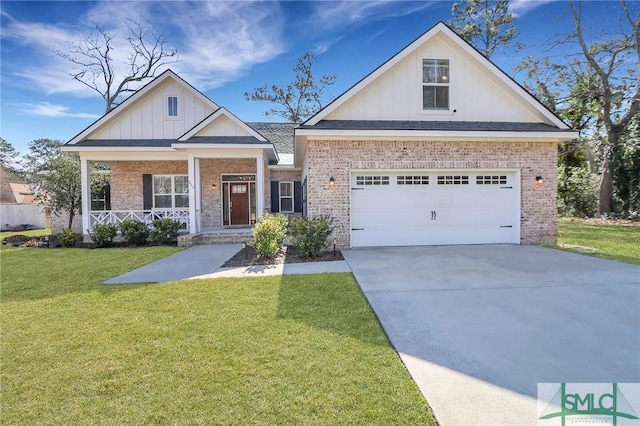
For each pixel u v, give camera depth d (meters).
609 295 5.25
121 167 14.70
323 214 9.96
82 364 3.32
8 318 4.63
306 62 26.70
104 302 5.29
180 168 14.88
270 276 6.80
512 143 10.43
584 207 21.22
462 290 5.60
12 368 3.27
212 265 8.15
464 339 3.71
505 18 23.77
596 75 19.17
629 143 18.45
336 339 3.76
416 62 10.34
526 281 6.12
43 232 20.30
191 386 2.90
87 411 2.61
